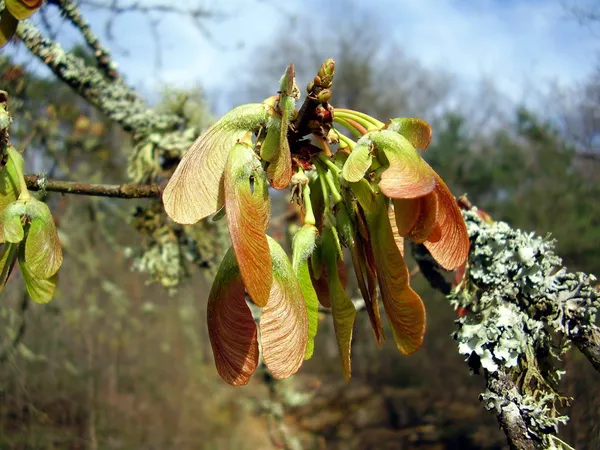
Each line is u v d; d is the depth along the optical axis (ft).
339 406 3.85
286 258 0.42
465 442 2.88
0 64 1.13
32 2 0.55
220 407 3.22
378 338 0.45
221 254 1.07
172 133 1.04
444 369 3.72
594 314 0.53
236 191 0.41
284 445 1.44
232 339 0.43
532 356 0.53
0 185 0.51
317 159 0.49
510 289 0.56
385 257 0.42
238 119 0.43
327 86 0.47
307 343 0.45
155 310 2.65
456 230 0.43
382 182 0.40
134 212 1.05
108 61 1.03
